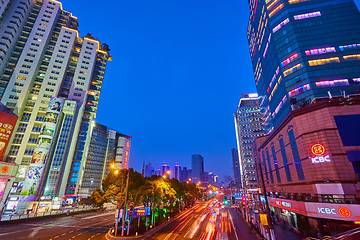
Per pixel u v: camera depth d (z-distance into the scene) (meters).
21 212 62.81
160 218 48.34
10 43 88.38
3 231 33.19
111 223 43.66
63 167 84.69
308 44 52.28
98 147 132.12
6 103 81.06
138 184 37.97
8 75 86.25
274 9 63.09
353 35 50.84
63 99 89.56
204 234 34.34
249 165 110.94
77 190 91.56
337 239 14.70
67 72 102.31
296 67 51.62
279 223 43.09
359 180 26.91
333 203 26.64
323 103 31.38
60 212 62.28
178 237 31.78
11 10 91.88
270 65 64.25
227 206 94.81
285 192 41.69
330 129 30.03
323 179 28.83
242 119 122.50
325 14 55.19
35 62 91.94
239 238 31.48
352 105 30.41
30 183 69.06
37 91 89.62
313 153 30.59
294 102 39.88
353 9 54.19
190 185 95.00
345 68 47.81
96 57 116.00
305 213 29.89
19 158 76.56
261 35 73.75
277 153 45.34
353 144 28.55
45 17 102.56
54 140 84.06
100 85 112.00
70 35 106.75
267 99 69.88
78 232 33.47
